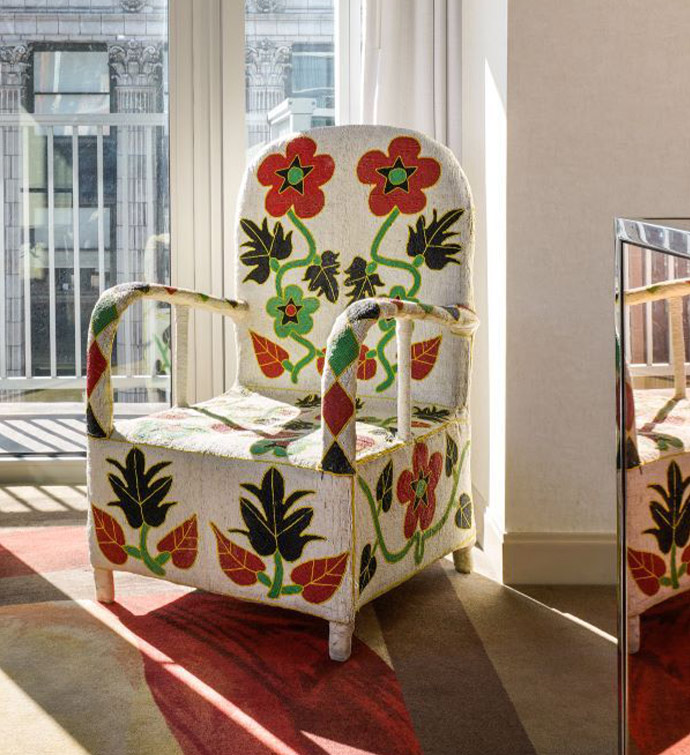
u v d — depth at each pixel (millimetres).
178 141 2479
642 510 769
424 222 1792
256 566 1461
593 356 1813
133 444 1554
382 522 1477
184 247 2508
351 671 1415
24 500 2418
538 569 1827
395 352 1814
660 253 721
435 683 1379
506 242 1797
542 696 1341
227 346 2535
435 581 1842
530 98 1770
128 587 1784
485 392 2086
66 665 1427
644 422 758
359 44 2521
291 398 1869
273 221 1906
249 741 1204
